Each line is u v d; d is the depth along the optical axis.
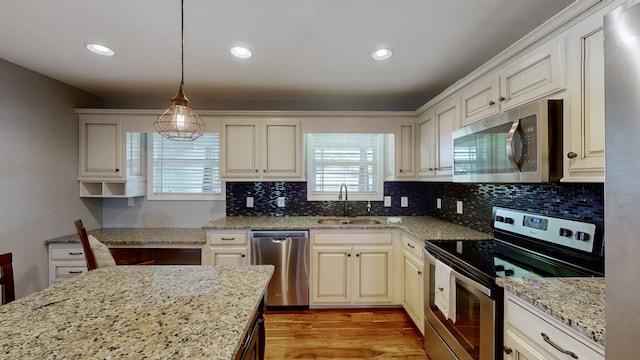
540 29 1.32
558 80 1.26
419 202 3.32
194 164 3.21
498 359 1.25
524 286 1.16
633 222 0.61
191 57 2.08
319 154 3.32
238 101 3.20
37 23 1.63
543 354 1.01
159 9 1.50
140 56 2.07
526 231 1.74
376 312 2.68
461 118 2.10
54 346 0.74
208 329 0.83
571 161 1.20
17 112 2.23
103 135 2.81
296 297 2.68
